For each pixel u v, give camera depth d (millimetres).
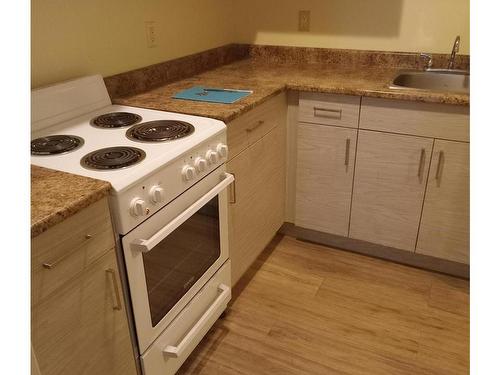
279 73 2283
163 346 1411
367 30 2338
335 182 2162
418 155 1923
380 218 2139
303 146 2158
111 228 1114
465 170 1867
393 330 1800
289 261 2262
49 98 1486
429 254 2105
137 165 1178
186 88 1988
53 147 1306
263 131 1921
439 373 1600
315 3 2396
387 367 1629
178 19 2133
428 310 1908
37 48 1469
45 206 954
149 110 1671
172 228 1266
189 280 1500
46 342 991
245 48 2660
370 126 1962
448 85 2184
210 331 1807
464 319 1854
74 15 1579
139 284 1229
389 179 2033
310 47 2502
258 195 1999
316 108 2039
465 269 2102
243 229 1907
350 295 2008
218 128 1477
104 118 1576
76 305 1053
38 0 1439
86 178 1099
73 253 1010
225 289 1719
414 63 2281
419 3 2176
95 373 1164
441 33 2189
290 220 2418
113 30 1765
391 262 2246
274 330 1811
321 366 1639
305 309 1925
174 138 1370
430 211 2012
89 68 1692
